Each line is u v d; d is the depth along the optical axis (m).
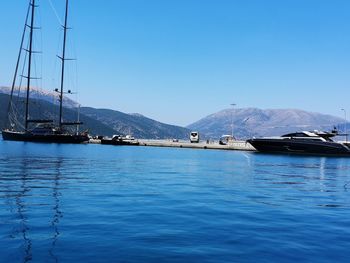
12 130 115.44
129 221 11.53
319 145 72.56
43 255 8.05
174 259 8.00
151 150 85.19
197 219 12.09
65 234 9.79
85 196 16.48
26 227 10.48
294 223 11.89
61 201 14.96
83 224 10.98
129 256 8.12
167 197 16.81
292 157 69.06
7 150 60.81
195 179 25.81
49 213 12.49
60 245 8.80
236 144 109.25
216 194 18.28
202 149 101.56
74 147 84.81
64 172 27.75
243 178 27.84
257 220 12.20
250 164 46.38
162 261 7.85
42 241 9.09
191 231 10.44
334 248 9.09
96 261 7.75
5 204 14.02
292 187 22.89
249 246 9.10
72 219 11.63
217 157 62.12
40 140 102.12
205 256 8.25
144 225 11.04
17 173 26.00
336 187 23.70
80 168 31.97
